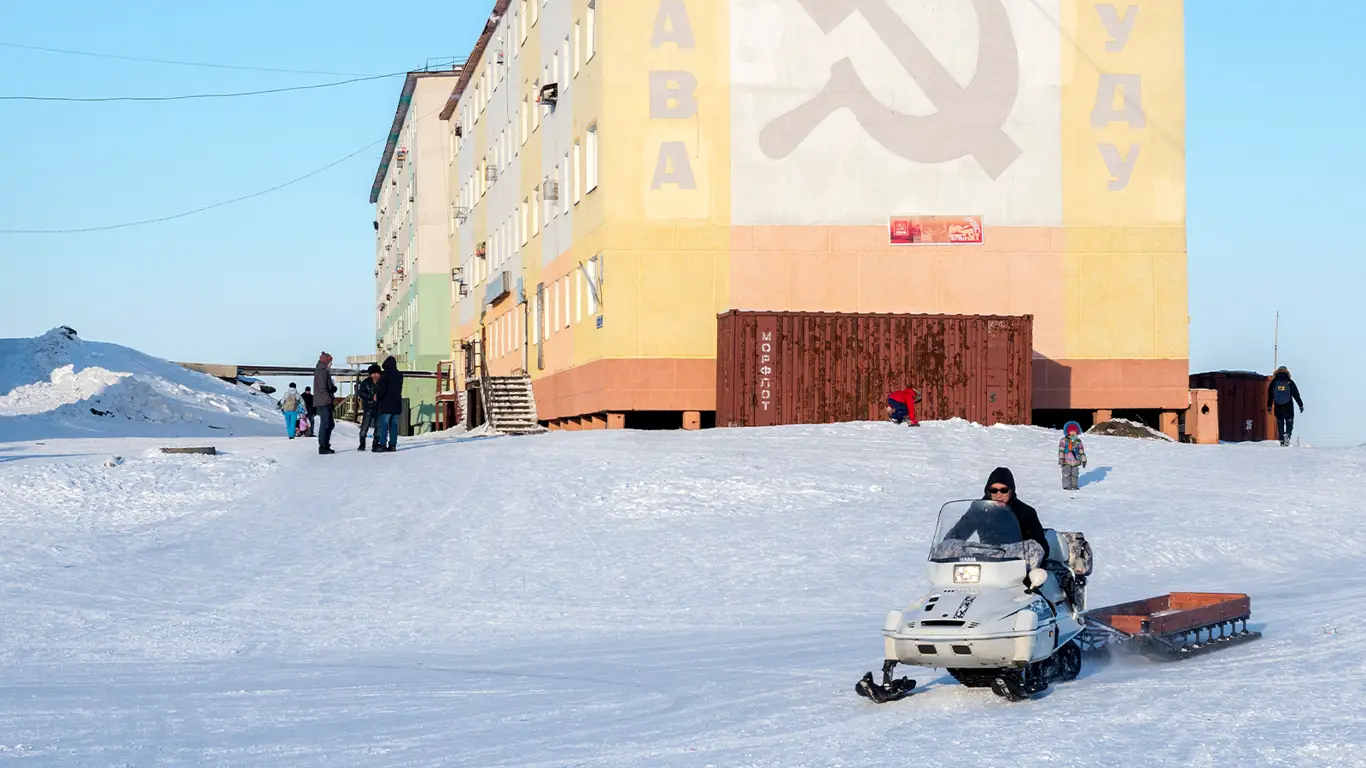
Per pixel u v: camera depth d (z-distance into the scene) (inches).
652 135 1574.8
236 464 1130.0
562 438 1282.0
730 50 1581.0
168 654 563.8
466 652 560.1
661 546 822.5
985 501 424.2
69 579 749.9
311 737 374.9
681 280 1573.6
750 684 447.8
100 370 1920.5
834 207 1588.3
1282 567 759.1
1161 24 1633.9
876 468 1055.6
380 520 915.4
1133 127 1628.9
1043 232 1614.2
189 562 802.8
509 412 1909.4
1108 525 855.1
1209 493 972.6
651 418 1715.1
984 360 1449.3
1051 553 431.8
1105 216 1625.2
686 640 575.2
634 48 1573.6
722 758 329.1
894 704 395.9
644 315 1568.7
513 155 2209.6
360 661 538.3
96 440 1422.2
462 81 2728.8
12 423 1627.7
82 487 1012.5
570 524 890.1
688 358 1572.3
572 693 444.1
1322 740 312.8
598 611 665.6
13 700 445.7
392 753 350.3
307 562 800.3
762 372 1408.7
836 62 1590.8
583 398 1688.0
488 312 2495.1
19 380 2041.1
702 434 1261.1
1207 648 467.8
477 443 1316.4
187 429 1772.9
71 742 370.3
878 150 1594.5
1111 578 731.4
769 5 1583.4
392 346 4308.6
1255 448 1208.8
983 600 394.6
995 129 1608.0
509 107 2239.2
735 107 1582.2
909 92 1598.2
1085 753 311.3
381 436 1279.5
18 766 338.3
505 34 2277.3
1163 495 963.3
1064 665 423.5
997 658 380.5
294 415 1596.9
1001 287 1608.0
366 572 770.2
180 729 390.0
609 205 1569.9
